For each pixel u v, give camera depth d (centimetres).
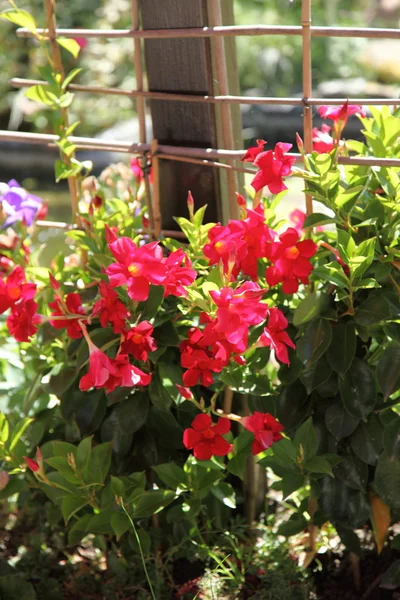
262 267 179
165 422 186
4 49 791
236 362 165
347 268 168
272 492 231
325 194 165
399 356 164
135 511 175
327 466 168
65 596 194
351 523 175
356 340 171
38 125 732
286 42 846
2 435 188
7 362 216
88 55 768
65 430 202
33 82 207
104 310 161
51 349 203
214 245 162
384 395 163
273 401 182
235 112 206
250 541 199
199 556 189
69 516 177
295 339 176
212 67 189
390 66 848
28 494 197
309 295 165
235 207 191
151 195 222
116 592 190
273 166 164
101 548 194
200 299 158
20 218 202
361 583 192
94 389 191
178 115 196
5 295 166
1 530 216
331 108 191
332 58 849
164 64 193
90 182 213
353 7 923
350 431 169
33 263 210
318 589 192
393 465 170
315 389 177
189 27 186
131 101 755
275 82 838
